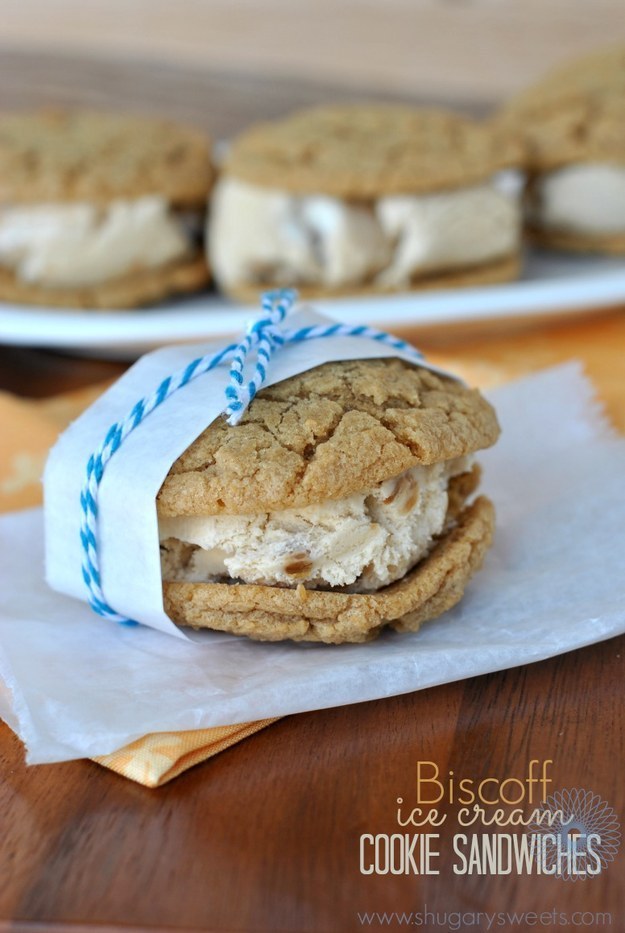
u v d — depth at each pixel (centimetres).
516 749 27
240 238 48
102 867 25
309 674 28
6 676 28
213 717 27
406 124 51
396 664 28
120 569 29
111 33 67
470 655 28
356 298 46
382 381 31
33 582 32
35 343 45
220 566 29
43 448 39
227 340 33
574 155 50
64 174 48
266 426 29
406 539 30
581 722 28
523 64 67
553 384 38
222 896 24
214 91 68
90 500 29
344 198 47
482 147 49
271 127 53
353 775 27
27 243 48
